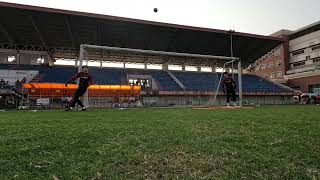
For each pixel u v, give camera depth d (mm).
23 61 28031
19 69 26547
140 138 2516
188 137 2580
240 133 2891
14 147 2111
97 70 30469
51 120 4898
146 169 1588
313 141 2387
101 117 5770
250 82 35719
